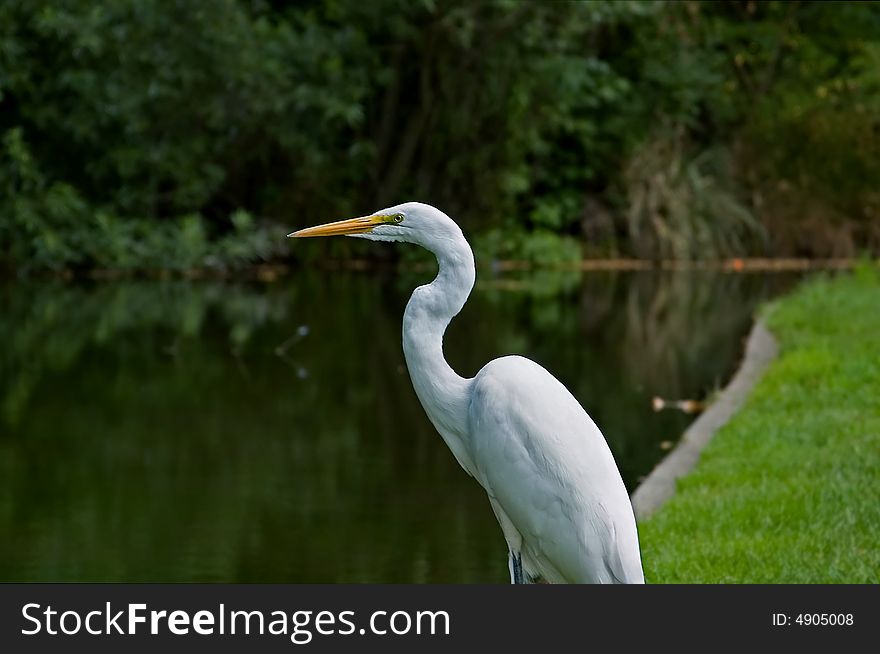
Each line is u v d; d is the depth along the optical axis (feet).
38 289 72.90
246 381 44.32
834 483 24.13
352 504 28.99
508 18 82.02
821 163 97.09
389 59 88.53
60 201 77.10
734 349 51.37
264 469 32.30
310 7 89.04
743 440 29.35
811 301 54.75
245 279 80.33
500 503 16.89
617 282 81.35
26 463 32.99
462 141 90.58
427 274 85.10
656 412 38.37
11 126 81.71
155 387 43.19
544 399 16.47
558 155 97.14
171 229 80.84
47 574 23.94
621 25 94.17
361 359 49.11
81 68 77.71
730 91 100.48
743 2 101.14
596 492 16.06
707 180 97.50
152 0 75.15
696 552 21.26
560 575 16.63
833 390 33.45
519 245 92.73
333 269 88.07
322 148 88.22
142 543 25.98
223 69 77.56
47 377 44.86
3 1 76.02
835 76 103.96
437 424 17.92
